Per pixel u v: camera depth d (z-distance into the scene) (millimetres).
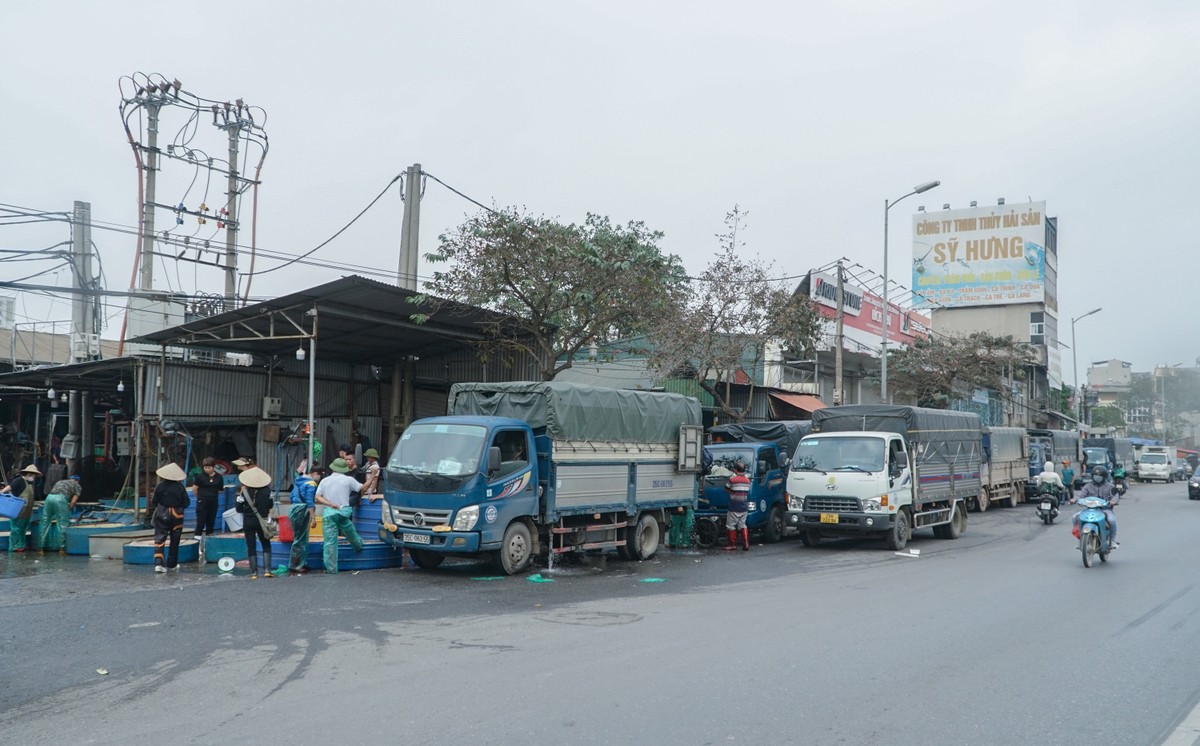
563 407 13828
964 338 43938
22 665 7387
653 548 16000
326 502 13023
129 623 9094
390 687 6621
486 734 5504
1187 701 6430
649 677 6938
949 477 20078
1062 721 5930
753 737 5496
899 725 5789
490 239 19781
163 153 23922
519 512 13172
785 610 10156
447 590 11547
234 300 22109
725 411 25328
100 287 24594
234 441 21609
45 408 29844
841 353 29000
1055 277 66188
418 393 25031
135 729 5664
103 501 20859
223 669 7215
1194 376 97375
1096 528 14383
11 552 15844
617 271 20406
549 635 8609
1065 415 63125
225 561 13211
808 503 17797
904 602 10766
